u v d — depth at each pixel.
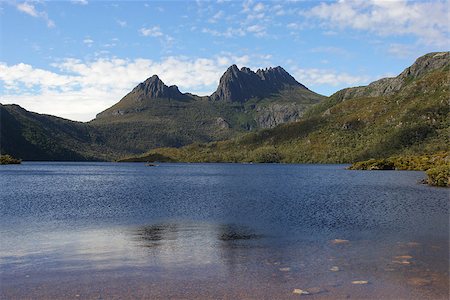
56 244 23.38
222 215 35.84
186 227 29.45
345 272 16.97
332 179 107.81
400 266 17.88
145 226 29.97
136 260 19.42
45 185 81.69
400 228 28.55
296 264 18.42
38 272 17.27
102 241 24.28
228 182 95.81
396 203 45.81
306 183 90.25
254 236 25.67
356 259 19.27
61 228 29.16
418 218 33.62
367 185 80.25
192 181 101.19
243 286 15.23
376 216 34.91
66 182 93.50
